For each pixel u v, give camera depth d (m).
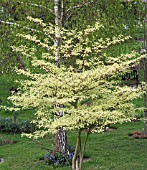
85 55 7.50
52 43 10.55
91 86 7.12
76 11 10.99
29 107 7.20
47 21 11.13
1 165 10.58
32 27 10.77
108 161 10.59
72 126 6.63
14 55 11.51
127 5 11.93
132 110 7.36
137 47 12.22
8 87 20.45
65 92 6.93
